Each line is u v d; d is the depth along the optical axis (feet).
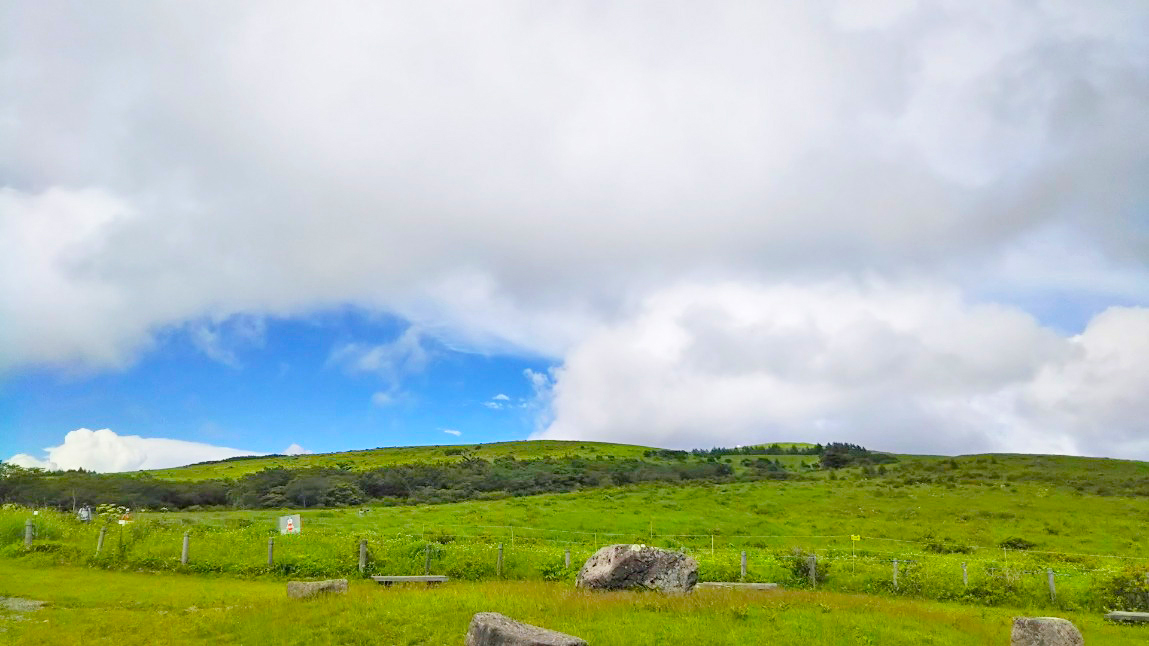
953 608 85.30
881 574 98.89
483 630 43.62
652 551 69.77
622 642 48.60
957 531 176.65
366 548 95.30
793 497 233.55
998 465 335.47
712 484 287.89
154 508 249.34
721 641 49.62
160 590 74.49
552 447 500.33
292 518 106.73
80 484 263.49
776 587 84.53
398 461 433.48
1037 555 141.90
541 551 107.86
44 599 67.15
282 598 66.59
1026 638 53.93
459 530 160.76
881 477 305.94
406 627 53.42
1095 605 88.12
